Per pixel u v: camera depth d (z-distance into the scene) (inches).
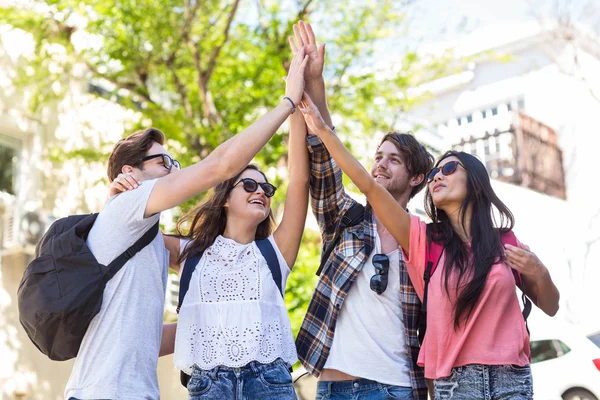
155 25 449.4
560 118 985.5
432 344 134.1
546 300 141.1
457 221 142.5
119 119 493.0
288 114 130.5
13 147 434.3
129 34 455.2
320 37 484.1
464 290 131.1
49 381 410.3
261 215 142.9
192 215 148.2
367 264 146.6
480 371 129.7
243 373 127.3
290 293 404.8
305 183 146.6
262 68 454.3
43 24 439.8
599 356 303.0
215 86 476.7
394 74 493.4
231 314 131.4
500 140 956.0
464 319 131.7
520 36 996.6
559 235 714.2
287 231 143.6
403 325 143.7
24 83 427.8
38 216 397.4
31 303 112.2
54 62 455.2
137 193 118.6
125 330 115.0
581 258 702.5
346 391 141.0
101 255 116.9
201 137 445.4
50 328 111.7
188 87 486.3
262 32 467.2
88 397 110.7
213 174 117.4
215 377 127.3
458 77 1010.7
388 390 138.8
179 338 132.4
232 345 128.6
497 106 1010.1
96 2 438.9
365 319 142.6
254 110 472.4
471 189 141.9
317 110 136.7
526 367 132.3
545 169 953.5
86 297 112.6
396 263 146.4
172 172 127.3
